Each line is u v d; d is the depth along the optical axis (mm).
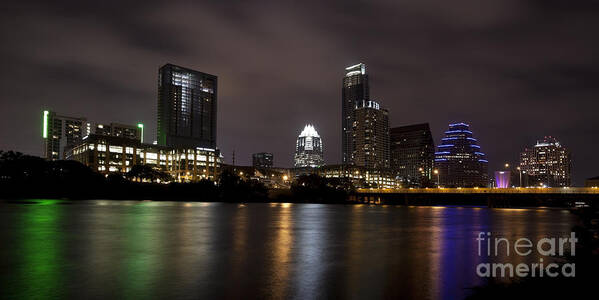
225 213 112438
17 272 31406
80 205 137875
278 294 25938
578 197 178625
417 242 52250
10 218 80188
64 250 42031
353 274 31922
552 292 19359
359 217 108438
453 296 25625
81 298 24500
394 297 25406
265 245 47938
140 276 30406
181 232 60562
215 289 26938
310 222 85812
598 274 18266
